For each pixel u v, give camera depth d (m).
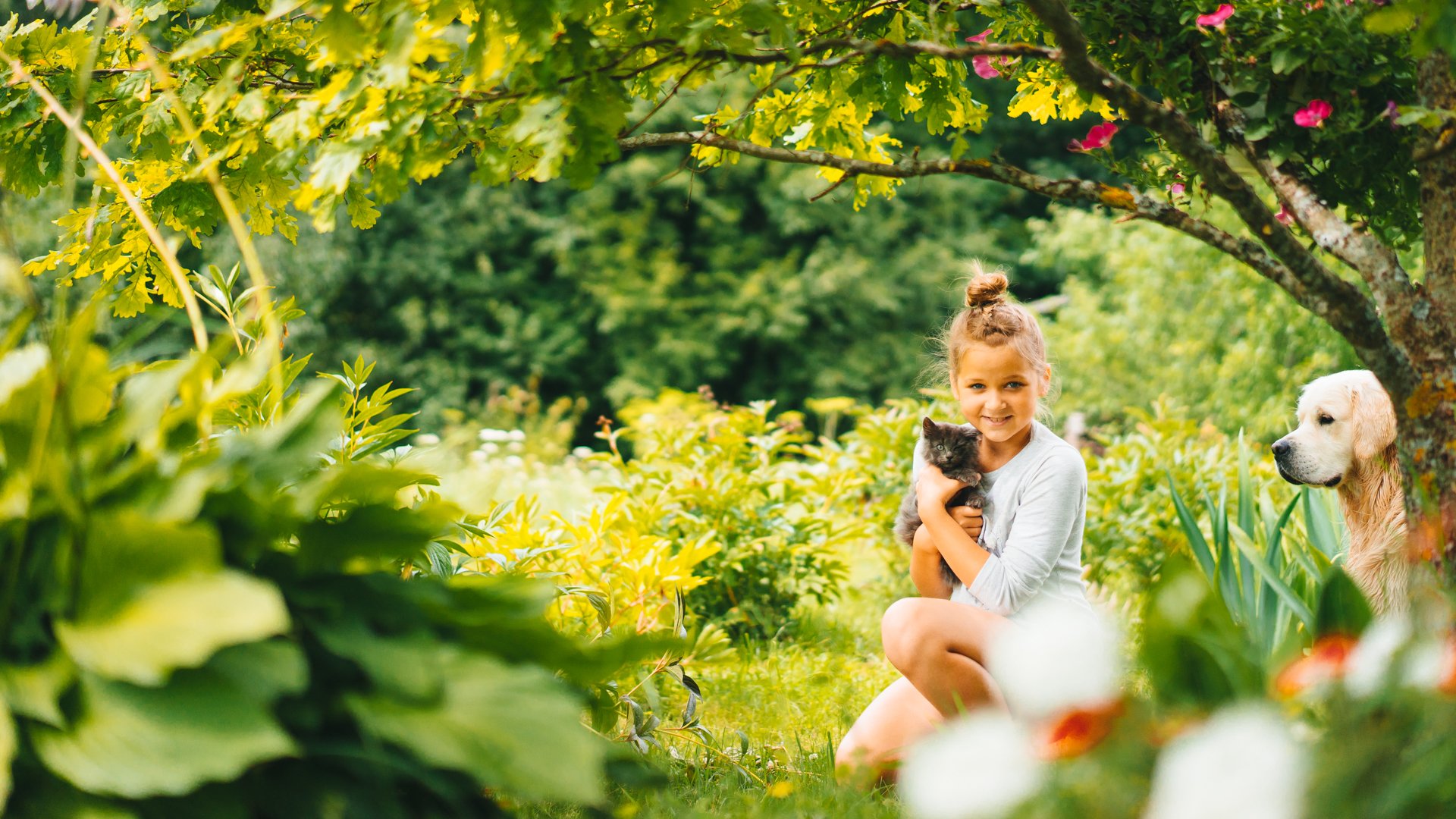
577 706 1.70
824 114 3.30
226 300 2.50
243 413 2.45
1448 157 2.41
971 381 3.04
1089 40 2.72
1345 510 3.60
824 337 19.55
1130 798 1.46
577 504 7.73
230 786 1.51
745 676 4.72
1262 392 11.37
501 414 13.72
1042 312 16.48
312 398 1.71
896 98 3.04
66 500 1.50
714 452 6.02
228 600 1.43
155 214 3.19
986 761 1.51
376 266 18.86
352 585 1.71
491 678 1.62
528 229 20.08
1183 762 1.41
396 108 2.32
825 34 2.80
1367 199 2.71
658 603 3.47
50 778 1.47
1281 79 2.61
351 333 19.03
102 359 1.68
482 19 2.18
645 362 19.08
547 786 1.52
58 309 1.71
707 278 19.52
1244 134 2.66
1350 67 2.53
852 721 3.84
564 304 19.83
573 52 2.25
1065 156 20.44
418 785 1.74
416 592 1.75
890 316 19.66
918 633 2.81
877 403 19.47
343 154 2.28
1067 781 1.48
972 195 20.05
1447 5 1.77
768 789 2.74
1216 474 6.40
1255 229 2.38
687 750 3.29
